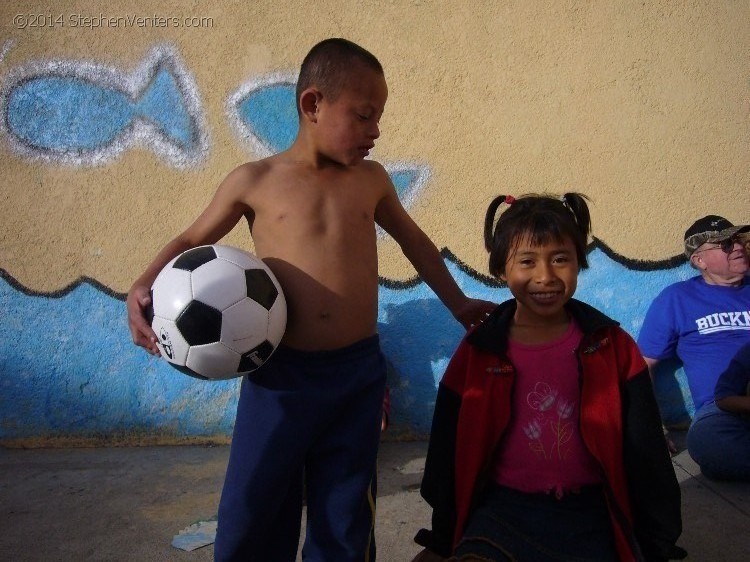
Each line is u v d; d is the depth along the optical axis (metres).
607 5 3.34
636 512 1.77
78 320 3.43
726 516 2.66
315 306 1.88
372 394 1.97
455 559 1.67
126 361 3.46
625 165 3.41
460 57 3.35
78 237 3.39
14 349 3.44
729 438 2.88
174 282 1.81
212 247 1.87
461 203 3.41
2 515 2.77
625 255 3.46
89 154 3.36
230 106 3.36
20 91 3.33
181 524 2.69
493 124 3.38
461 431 1.84
